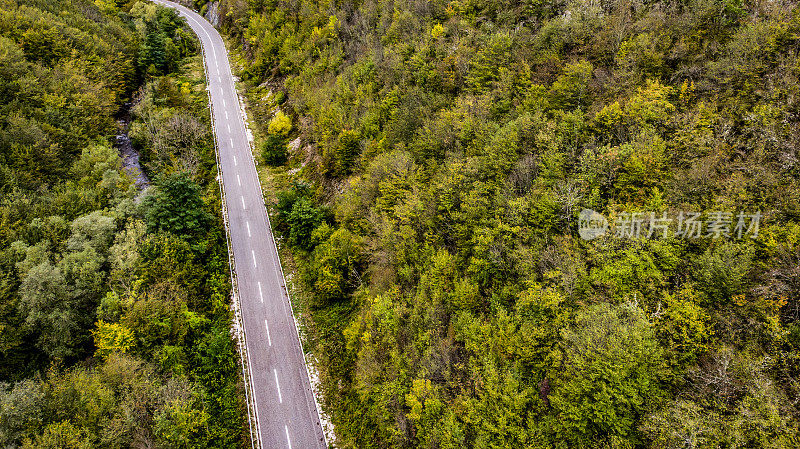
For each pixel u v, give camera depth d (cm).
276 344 3569
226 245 4400
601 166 2827
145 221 4059
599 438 2116
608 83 3425
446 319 2995
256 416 3075
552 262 2630
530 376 2441
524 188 3180
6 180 3944
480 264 2997
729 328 2053
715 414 1861
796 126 2492
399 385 2848
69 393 2639
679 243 2384
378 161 4297
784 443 1698
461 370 2667
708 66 3055
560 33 4109
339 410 3153
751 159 2464
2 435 2353
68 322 3162
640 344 2025
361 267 4059
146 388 2822
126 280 3484
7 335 3000
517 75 4159
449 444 2367
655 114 2916
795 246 2092
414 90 4925
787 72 2683
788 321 2025
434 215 3538
